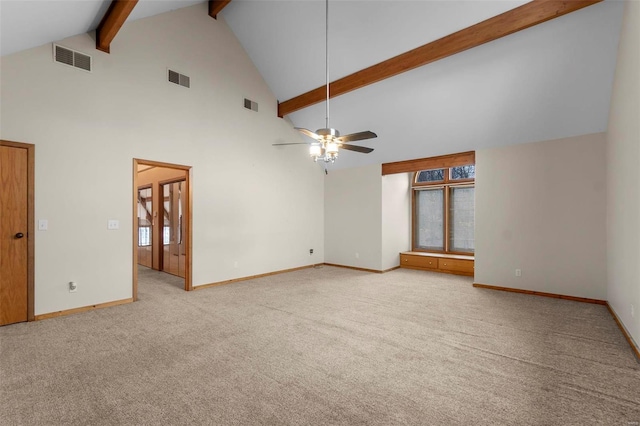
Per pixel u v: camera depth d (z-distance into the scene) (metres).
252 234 6.00
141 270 6.90
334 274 6.51
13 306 3.42
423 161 6.16
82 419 1.84
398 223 7.39
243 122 5.84
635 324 2.81
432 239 7.59
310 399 2.06
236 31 5.68
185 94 4.98
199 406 1.97
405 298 4.64
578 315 3.84
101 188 4.06
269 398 2.07
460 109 5.01
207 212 5.25
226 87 5.57
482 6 3.60
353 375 2.38
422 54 4.23
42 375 2.34
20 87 3.47
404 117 5.60
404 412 1.92
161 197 6.85
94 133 4.01
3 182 3.37
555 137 4.66
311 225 7.38
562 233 4.62
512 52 4.01
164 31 4.74
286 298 4.60
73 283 3.82
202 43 5.24
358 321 3.61
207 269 5.25
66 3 2.99
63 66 3.77
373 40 4.51
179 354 2.72
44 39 3.53
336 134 3.67
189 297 4.62
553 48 3.79
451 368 2.49
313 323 3.53
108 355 2.69
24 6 2.65
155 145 4.60
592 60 3.73
